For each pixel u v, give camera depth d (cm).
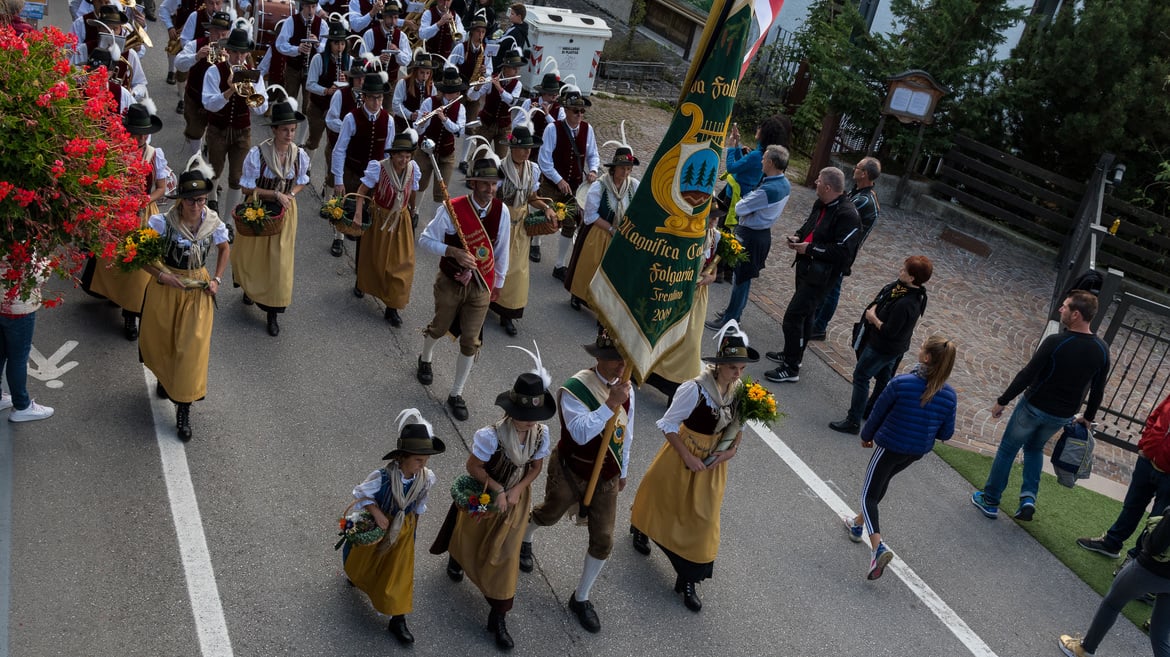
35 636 535
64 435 696
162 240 694
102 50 929
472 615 623
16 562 579
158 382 714
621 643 630
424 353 848
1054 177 1527
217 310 909
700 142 519
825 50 1630
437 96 1188
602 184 980
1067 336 796
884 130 1648
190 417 747
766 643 658
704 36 509
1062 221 1536
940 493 877
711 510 651
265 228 848
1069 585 784
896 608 719
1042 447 838
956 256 1480
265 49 1416
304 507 680
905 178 1627
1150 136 1493
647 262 538
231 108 1030
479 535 589
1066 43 1480
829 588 725
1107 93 1500
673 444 634
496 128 1336
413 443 549
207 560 615
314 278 1012
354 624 593
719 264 1184
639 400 916
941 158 1677
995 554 805
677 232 534
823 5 1795
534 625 626
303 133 1348
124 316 828
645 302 543
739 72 514
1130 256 1544
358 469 729
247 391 796
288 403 792
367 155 1017
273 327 886
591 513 611
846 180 1644
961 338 1207
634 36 2183
